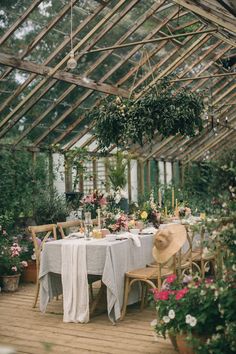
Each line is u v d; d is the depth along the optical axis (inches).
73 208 372.5
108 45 322.0
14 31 265.6
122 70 354.6
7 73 285.3
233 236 143.4
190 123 296.5
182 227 184.4
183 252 244.4
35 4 258.2
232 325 131.1
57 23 277.6
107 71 344.2
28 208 349.4
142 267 224.1
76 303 200.2
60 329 190.7
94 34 306.2
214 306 140.6
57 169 380.8
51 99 334.0
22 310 222.8
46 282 213.6
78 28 290.7
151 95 290.8
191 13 323.0
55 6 269.9
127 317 206.4
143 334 180.7
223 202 152.3
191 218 179.6
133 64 355.3
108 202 264.4
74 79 321.4
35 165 361.7
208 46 384.2
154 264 226.8
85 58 317.7
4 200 333.4
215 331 140.8
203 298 141.2
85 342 173.0
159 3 305.9
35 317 209.8
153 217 259.8
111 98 361.4
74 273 200.4
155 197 474.0
